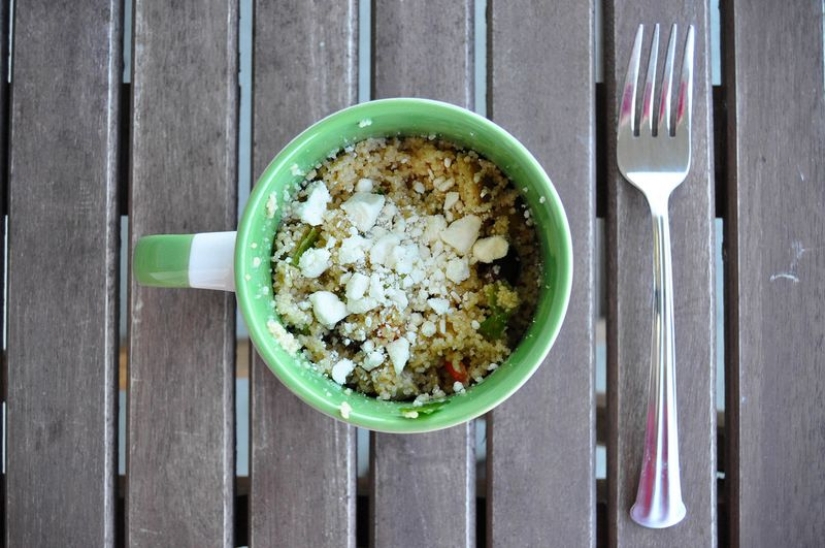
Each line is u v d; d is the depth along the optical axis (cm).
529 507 43
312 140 38
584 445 43
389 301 39
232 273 38
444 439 43
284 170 38
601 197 44
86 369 43
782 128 43
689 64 42
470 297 39
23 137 43
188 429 43
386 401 39
